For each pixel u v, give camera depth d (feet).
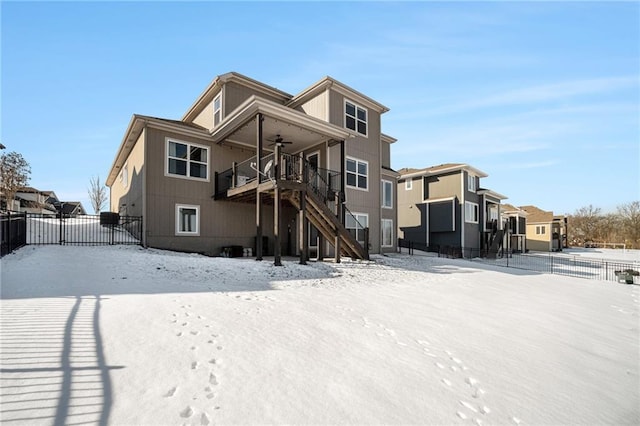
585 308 26.04
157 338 11.91
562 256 96.58
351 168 49.85
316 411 8.45
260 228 35.01
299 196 37.17
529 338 16.62
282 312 16.63
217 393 8.80
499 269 50.26
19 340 10.86
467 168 78.43
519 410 9.77
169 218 39.42
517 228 110.93
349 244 41.24
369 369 11.21
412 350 13.34
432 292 26.55
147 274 23.22
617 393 11.78
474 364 12.68
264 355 11.41
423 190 83.66
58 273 20.94
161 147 39.37
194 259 30.96
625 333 20.02
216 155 44.09
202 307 16.06
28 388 8.23
